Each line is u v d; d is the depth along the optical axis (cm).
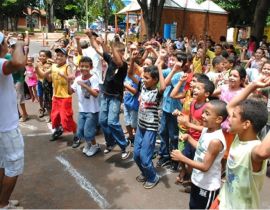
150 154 400
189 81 416
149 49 543
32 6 4341
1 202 340
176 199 384
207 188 287
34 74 788
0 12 4119
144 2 1588
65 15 5028
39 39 3198
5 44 325
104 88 477
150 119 393
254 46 1227
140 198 385
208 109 288
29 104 796
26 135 591
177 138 452
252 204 223
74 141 539
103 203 374
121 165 472
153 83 390
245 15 2233
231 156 229
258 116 216
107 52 499
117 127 475
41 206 365
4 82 315
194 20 1981
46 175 439
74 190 402
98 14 3269
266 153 198
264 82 255
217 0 2277
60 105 534
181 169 415
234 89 411
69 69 536
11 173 332
